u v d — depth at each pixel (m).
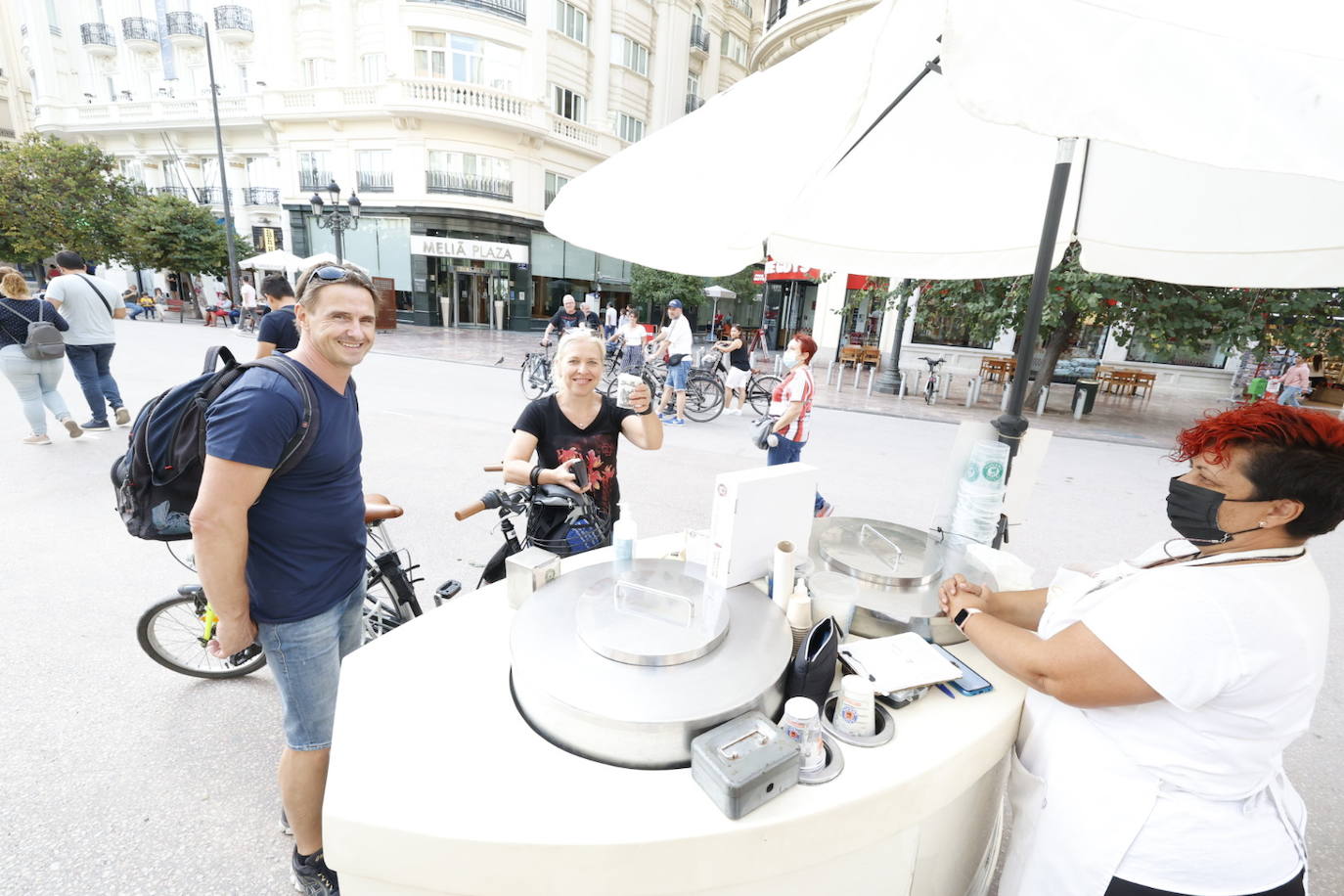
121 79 27.94
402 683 1.28
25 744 2.26
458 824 0.94
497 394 9.89
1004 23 0.81
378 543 2.61
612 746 1.07
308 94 22.28
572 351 2.36
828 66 1.07
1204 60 0.73
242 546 1.45
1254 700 0.98
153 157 27.55
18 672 2.65
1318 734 2.60
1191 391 16.12
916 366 16.86
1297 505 0.94
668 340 9.30
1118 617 1.04
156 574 3.49
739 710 1.09
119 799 2.04
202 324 21.58
